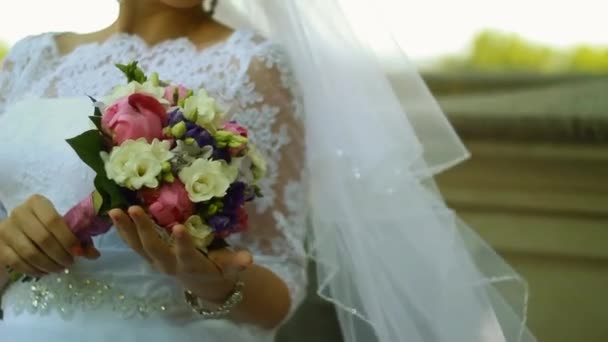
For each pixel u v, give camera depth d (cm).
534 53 309
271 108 154
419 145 164
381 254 162
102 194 137
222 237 140
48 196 151
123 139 137
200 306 147
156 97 141
